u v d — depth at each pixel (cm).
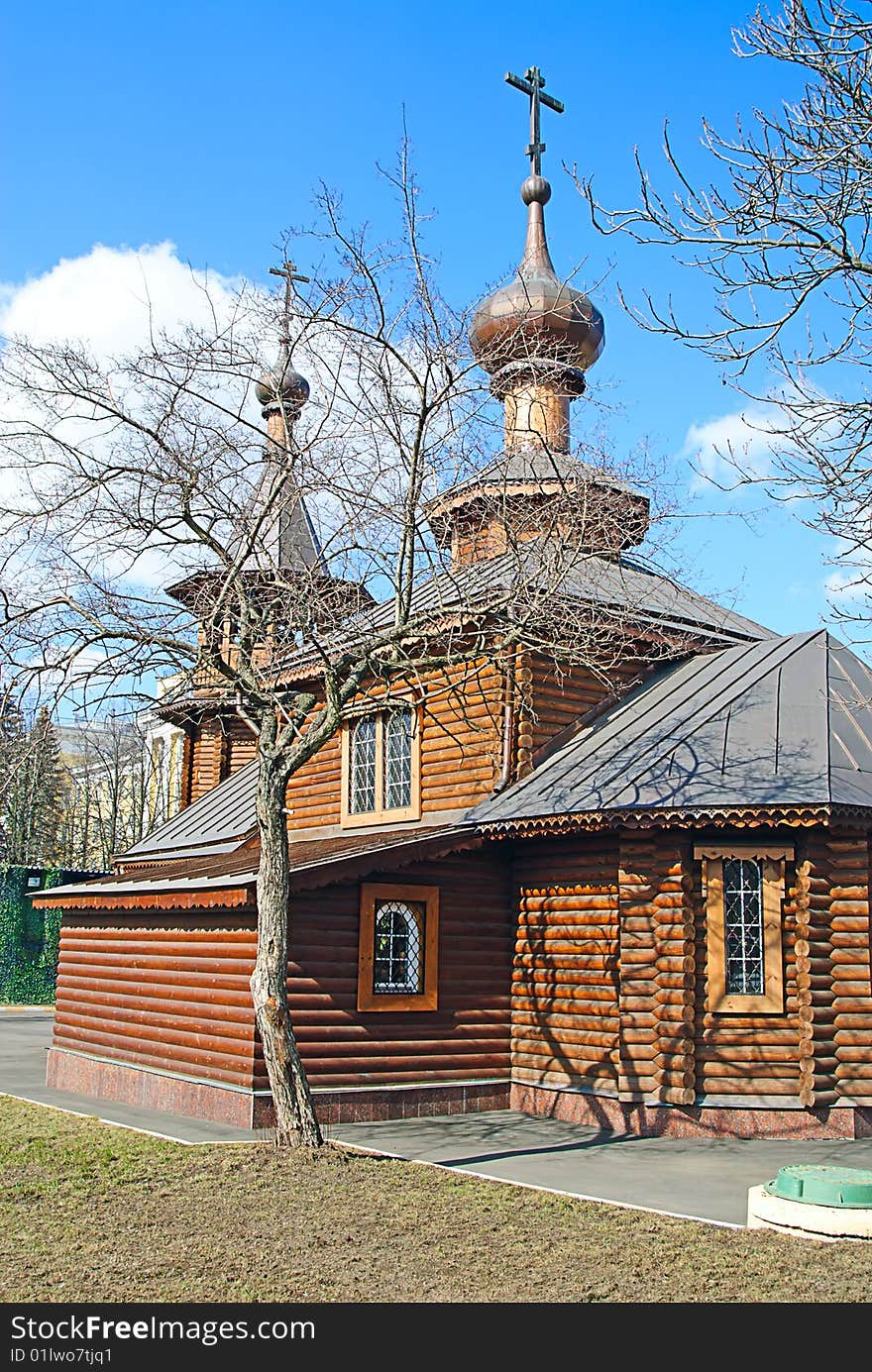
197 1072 1549
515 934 1659
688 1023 1424
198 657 1292
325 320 1317
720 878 1457
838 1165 1234
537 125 2445
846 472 982
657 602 2005
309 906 1484
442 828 1652
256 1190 1066
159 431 1321
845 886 1443
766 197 927
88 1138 1352
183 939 1631
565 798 1523
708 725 1581
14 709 1236
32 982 4100
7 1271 830
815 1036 1401
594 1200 1052
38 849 4978
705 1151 1311
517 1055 1619
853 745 1524
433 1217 977
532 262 2283
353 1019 1498
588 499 1538
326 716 1286
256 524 1309
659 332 969
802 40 905
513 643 1398
